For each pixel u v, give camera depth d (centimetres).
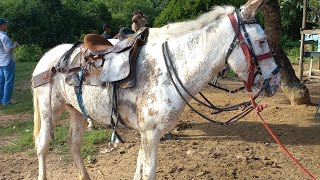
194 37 383
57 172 568
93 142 673
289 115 807
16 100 1048
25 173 569
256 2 358
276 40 855
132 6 3503
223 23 370
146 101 383
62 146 668
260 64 363
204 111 855
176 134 712
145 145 393
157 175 539
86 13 2803
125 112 407
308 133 699
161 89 379
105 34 930
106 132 724
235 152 619
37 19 2503
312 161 583
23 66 1862
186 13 1501
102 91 415
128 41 413
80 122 505
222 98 974
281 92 1037
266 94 374
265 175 536
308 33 1024
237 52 364
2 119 859
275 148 637
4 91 986
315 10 1233
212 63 377
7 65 972
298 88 876
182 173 544
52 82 473
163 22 1570
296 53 2191
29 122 827
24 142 686
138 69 394
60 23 2566
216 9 383
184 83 382
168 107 378
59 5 2630
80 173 507
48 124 486
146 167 393
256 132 711
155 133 387
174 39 394
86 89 430
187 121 783
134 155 615
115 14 3356
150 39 410
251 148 637
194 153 616
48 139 487
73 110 500
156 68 385
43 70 487
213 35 373
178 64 383
